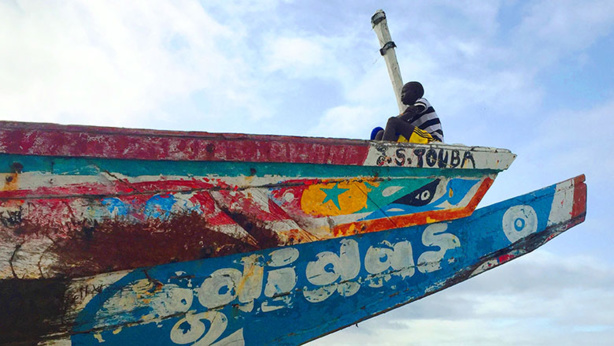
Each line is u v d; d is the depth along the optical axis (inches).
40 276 117.4
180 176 132.5
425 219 166.4
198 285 133.0
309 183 147.6
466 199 175.5
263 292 140.4
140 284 127.0
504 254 181.2
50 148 119.7
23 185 117.7
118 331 124.6
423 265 165.9
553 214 191.6
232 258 137.4
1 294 114.4
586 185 200.8
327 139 149.7
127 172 127.3
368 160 155.3
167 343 129.3
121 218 125.2
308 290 146.5
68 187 121.4
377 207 157.6
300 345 144.6
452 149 171.5
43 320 117.8
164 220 129.2
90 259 121.7
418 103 204.5
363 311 154.0
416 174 165.9
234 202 137.5
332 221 149.7
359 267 154.8
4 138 115.8
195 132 133.3
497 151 181.5
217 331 134.7
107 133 124.9
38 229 118.0
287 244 143.0
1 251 114.7
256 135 140.0
